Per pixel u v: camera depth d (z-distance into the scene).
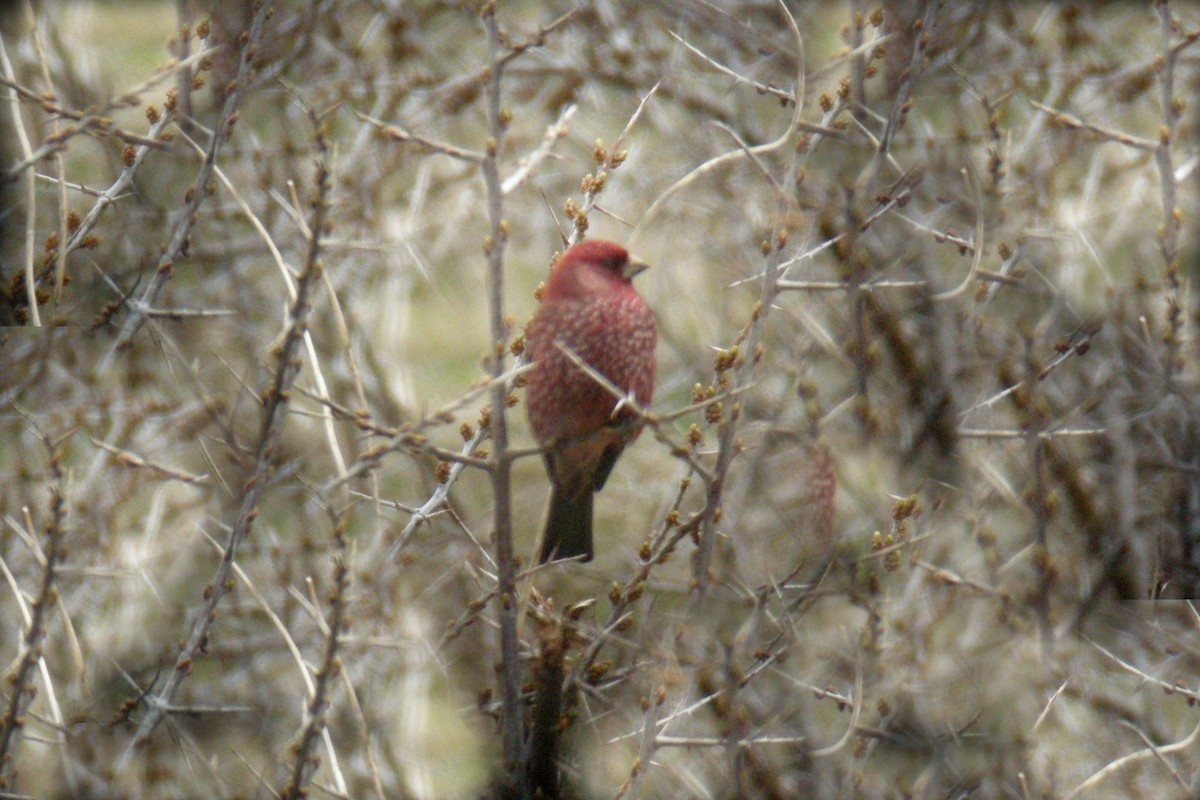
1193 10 12.31
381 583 10.12
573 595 10.94
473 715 10.45
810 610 9.45
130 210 12.02
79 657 8.33
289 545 10.60
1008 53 12.05
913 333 10.67
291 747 8.83
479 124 14.67
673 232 13.09
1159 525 10.16
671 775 9.67
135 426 10.31
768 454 9.53
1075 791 8.88
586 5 14.43
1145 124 11.70
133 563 10.28
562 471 9.38
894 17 11.52
